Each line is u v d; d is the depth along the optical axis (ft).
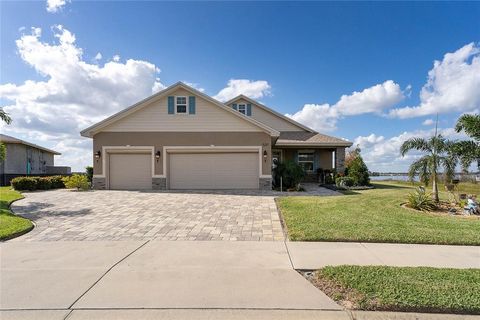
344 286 12.88
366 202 34.27
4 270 15.28
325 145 64.64
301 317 10.89
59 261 16.53
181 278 14.12
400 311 11.24
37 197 42.75
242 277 14.21
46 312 11.27
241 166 53.01
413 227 22.84
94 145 52.80
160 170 52.44
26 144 82.38
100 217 28.63
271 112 74.43
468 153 33.88
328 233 21.29
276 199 38.55
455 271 14.42
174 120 52.54
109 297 12.32
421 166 35.47
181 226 25.03
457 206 32.48
